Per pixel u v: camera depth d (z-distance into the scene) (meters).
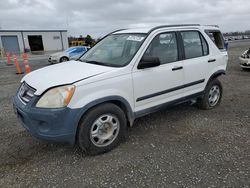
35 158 3.05
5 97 6.10
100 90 2.91
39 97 2.72
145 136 3.63
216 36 4.85
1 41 33.84
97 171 2.75
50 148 3.30
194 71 4.07
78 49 16.25
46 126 2.72
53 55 15.80
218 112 4.65
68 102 2.69
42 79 2.98
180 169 2.75
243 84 7.25
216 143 3.37
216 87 4.77
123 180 2.57
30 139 3.58
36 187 2.49
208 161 2.90
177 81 3.82
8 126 4.09
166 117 4.40
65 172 2.74
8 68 13.39
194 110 4.75
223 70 4.73
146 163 2.88
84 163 2.92
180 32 3.94
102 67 3.21
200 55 4.24
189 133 3.72
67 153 3.16
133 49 3.43
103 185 2.50
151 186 2.46
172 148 3.24
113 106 3.08
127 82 3.15
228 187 2.42
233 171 2.69
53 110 2.64
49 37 38.22
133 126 4.01
